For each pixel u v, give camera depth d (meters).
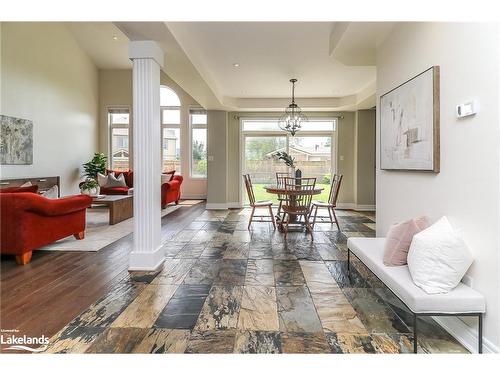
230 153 8.03
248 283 2.90
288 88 6.48
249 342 1.95
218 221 6.09
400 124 2.82
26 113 6.41
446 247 1.84
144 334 2.03
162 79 9.56
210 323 2.17
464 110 1.91
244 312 2.33
